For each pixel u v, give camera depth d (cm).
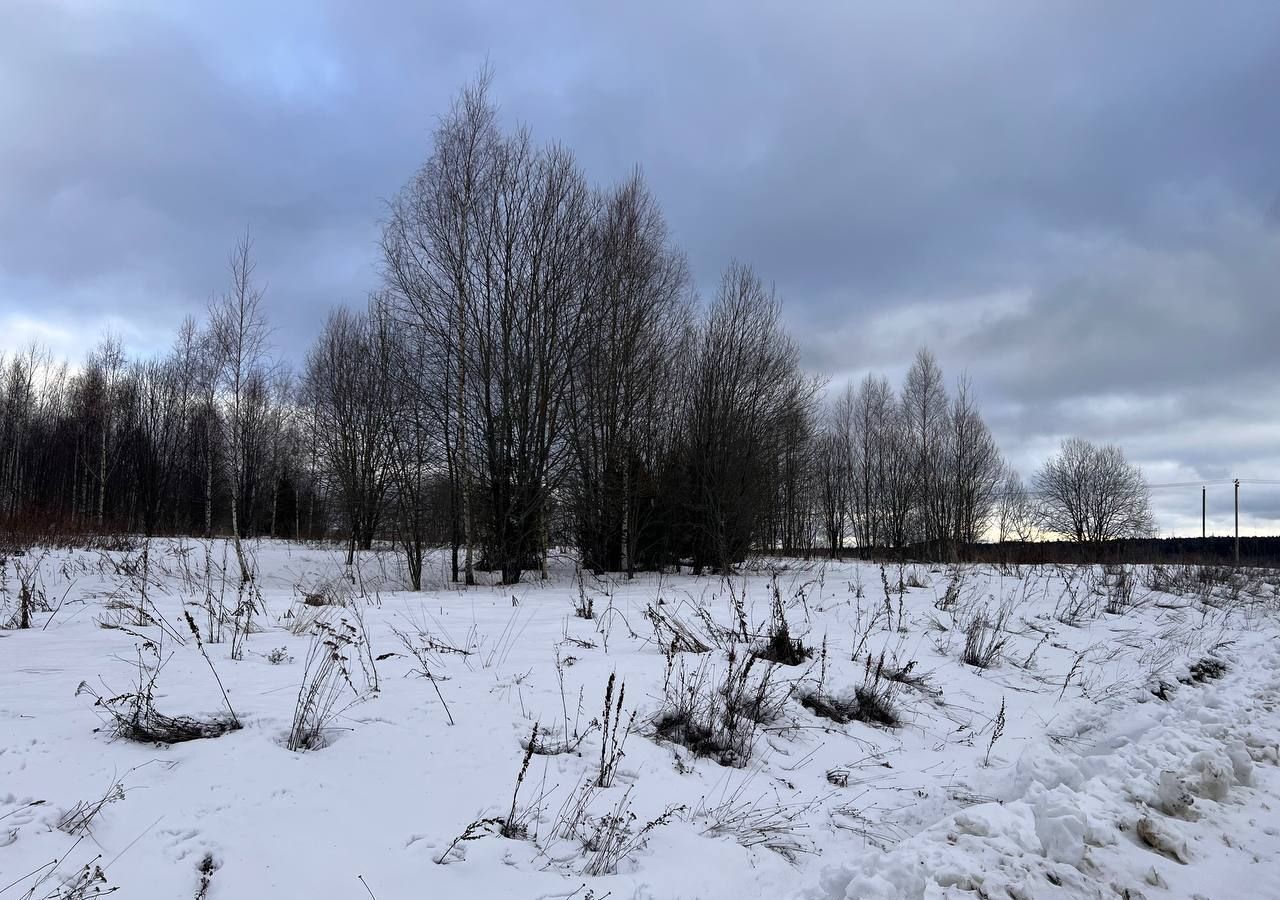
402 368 1831
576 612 1045
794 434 2255
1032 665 936
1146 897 328
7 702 457
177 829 326
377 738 459
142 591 877
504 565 1766
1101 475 5666
